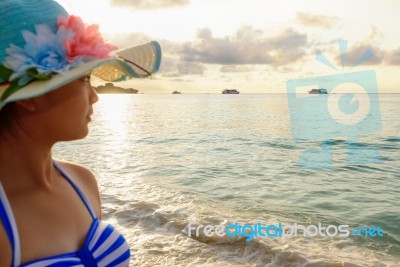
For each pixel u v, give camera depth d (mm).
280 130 24406
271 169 11820
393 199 8445
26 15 1147
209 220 5867
